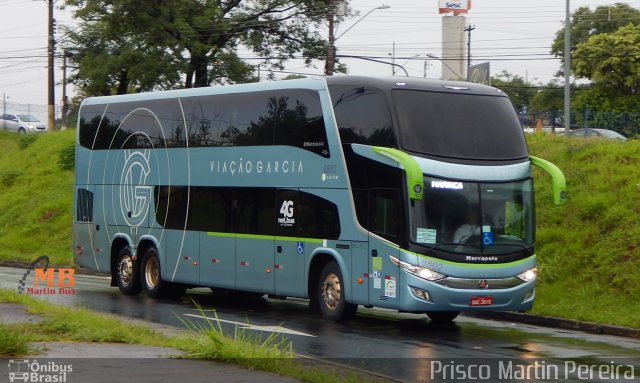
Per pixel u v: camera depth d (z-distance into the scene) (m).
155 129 24.31
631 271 20.67
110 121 26.20
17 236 41.69
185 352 12.48
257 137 20.94
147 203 24.41
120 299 23.70
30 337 13.09
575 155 27.52
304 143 19.59
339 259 18.50
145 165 24.56
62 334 13.67
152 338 13.99
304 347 15.01
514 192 18.05
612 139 28.41
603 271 21.20
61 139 53.88
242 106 21.53
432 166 17.44
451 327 18.81
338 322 18.78
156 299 23.92
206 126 22.56
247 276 20.95
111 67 54.91
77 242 27.39
